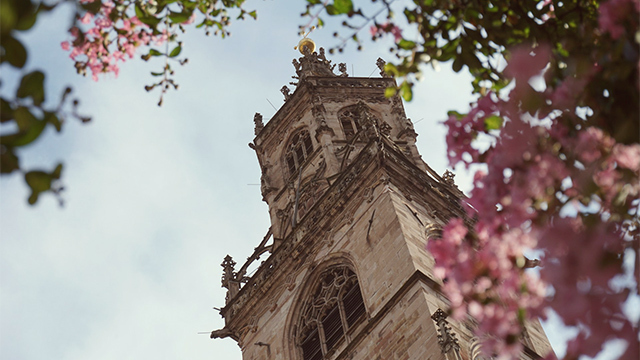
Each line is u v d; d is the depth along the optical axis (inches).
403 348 1566.2
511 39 556.7
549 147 422.9
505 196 426.3
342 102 2642.7
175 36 607.8
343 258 1915.6
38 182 370.3
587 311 354.0
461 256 412.8
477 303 396.5
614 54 426.0
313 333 1876.2
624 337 349.1
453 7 562.9
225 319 2134.6
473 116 475.8
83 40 513.7
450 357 1441.9
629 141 404.2
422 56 559.8
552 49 506.9
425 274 1672.0
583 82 429.7
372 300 1740.9
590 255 360.2
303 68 2839.6
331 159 2335.1
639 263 366.3
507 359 386.9
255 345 1984.5
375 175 1998.0
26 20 352.2
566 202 413.4
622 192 406.9
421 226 1889.8
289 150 2630.4
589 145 410.9
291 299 1968.5
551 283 364.5
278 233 2305.6
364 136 2219.5
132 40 595.2
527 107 425.4
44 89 373.7
